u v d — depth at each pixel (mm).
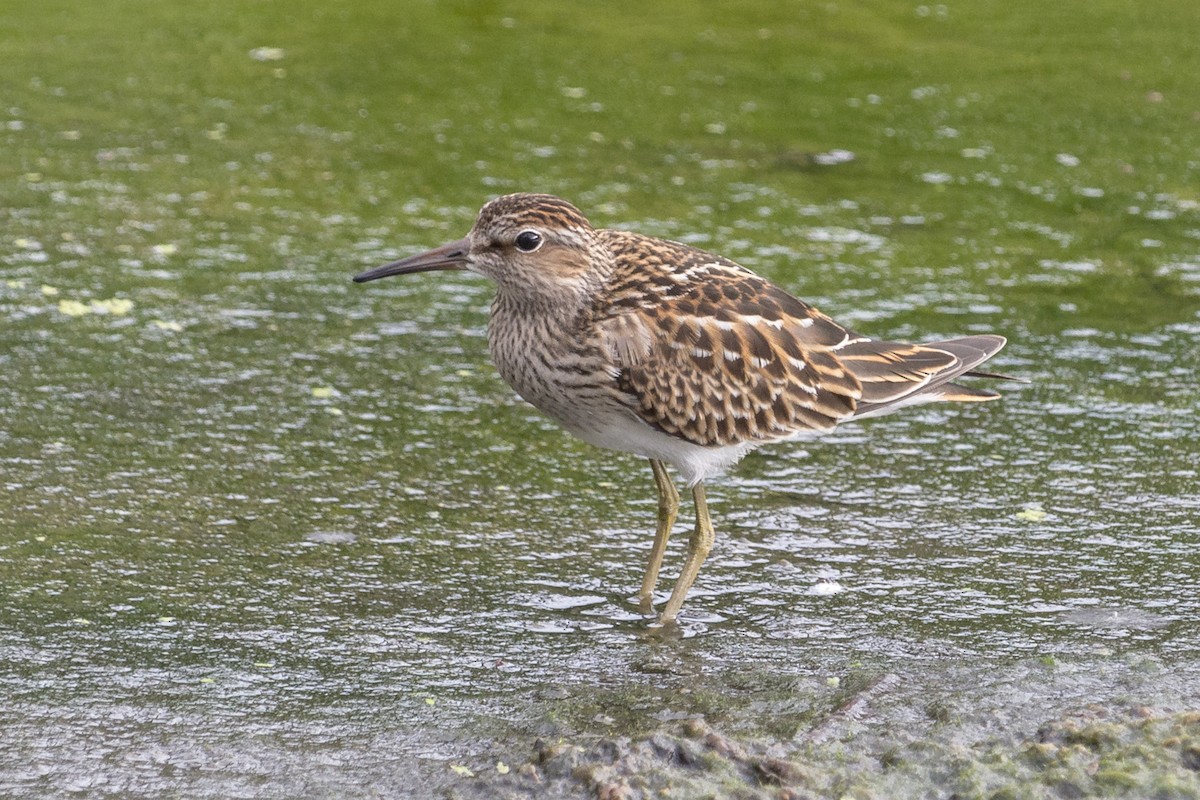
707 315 11078
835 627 10508
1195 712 9062
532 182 18953
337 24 24844
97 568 10938
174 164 19125
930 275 16812
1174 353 15109
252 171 19047
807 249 17375
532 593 10938
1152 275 16953
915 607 10766
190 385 13930
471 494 12352
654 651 10211
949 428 13680
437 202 18297
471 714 9391
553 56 23766
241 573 10992
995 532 11820
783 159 20094
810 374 11305
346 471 12594
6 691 9422
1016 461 13023
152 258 16578
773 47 24516
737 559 11492
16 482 12070
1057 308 16078
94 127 20141
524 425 13609
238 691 9562
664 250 11375
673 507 11164
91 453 12617
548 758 8711
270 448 12883
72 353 14391
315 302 15805
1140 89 22844
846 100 22250
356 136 20297
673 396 10930
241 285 16078
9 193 17984
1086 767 8570
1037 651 10133
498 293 11461
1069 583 11055
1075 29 25641
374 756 8922
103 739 8992
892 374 11562
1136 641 10250
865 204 18781
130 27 24156
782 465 13008
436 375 14445
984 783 8484
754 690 9664
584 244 10961
